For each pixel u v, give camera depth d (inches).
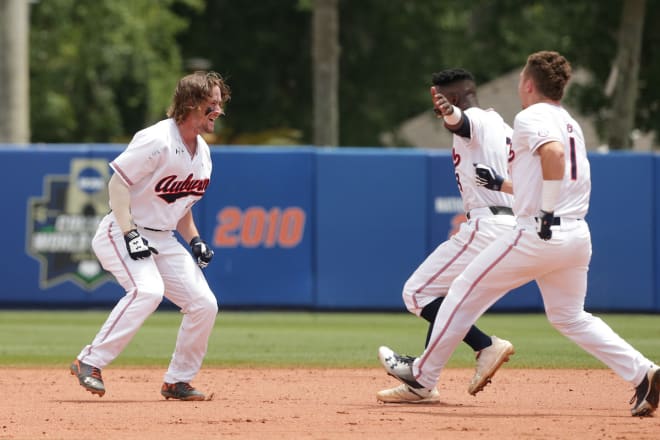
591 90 2822.3
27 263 1972.2
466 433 700.0
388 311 1979.6
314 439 676.1
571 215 769.6
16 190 1968.5
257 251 1973.4
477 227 851.4
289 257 1974.7
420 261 1978.3
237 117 4252.0
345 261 1975.9
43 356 1270.9
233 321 1819.6
